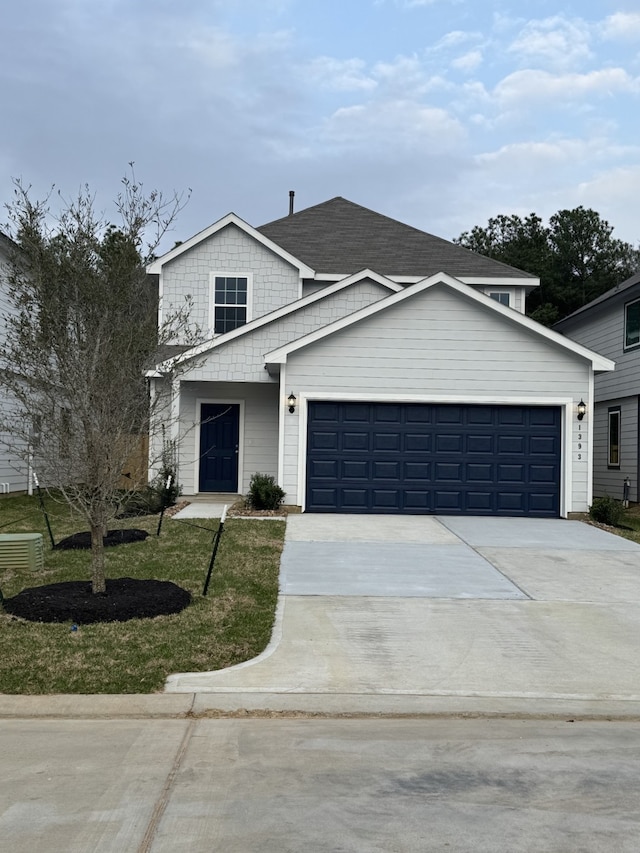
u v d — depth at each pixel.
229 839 3.68
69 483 7.96
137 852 3.55
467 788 4.27
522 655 6.63
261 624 7.32
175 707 5.45
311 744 4.88
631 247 48.12
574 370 14.73
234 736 5.00
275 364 14.74
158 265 18.31
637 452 19.19
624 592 8.88
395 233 21.84
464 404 14.77
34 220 8.89
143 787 4.23
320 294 17.02
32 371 8.38
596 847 3.65
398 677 6.06
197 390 17.89
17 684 5.77
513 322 14.68
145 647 6.58
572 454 14.70
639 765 4.63
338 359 14.68
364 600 8.31
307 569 9.73
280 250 18.44
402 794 4.18
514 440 14.80
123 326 8.20
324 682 5.93
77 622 7.21
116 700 5.52
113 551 10.56
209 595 8.26
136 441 8.50
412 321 14.73
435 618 7.69
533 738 5.05
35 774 4.39
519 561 10.55
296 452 14.66
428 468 14.76
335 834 3.74
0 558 9.25
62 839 3.66
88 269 8.16
